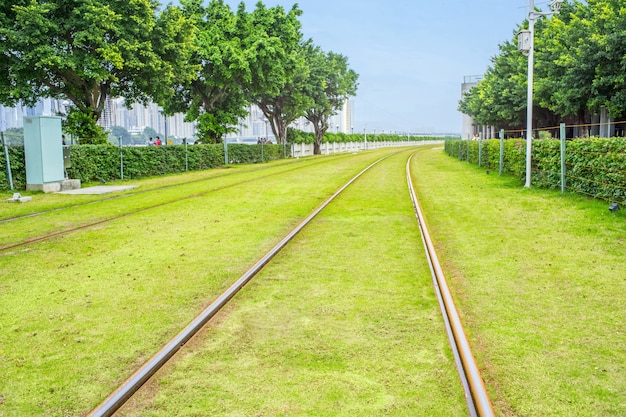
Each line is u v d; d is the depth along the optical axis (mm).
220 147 32844
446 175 21734
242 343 4496
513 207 11797
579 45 20078
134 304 5551
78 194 16141
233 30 32000
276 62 33406
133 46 22234
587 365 3971
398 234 9078
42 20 19859
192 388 3721
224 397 3590
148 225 10375
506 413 3332
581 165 12414
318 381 3791
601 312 5086
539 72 25500
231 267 6996
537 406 3406
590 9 20766
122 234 9461
